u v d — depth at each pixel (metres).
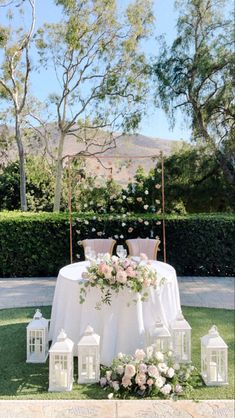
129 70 13.37
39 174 16.02
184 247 7.86
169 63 10.59
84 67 13.41
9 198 16.03
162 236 7.85
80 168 11.02
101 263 3.64
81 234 7.89
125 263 3.62
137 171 9.92
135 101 13.40
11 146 15.39
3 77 13.41
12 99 13.88
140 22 12.99
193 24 10.37
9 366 3.65
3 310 5.49
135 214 8.29
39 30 13.01
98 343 3.36
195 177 10.76
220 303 5.76
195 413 2.63
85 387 3.26
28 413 2.62
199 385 3.28
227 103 10.32
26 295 6.35
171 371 3.18
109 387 3.21
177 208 10.99
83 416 2.58
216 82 10.34
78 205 8.77
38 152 15.34
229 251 7.85
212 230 7.82
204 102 10.48
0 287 6.94
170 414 2.61
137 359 3.24
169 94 10.66
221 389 3.20
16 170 16.09
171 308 3.96
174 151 11.37
